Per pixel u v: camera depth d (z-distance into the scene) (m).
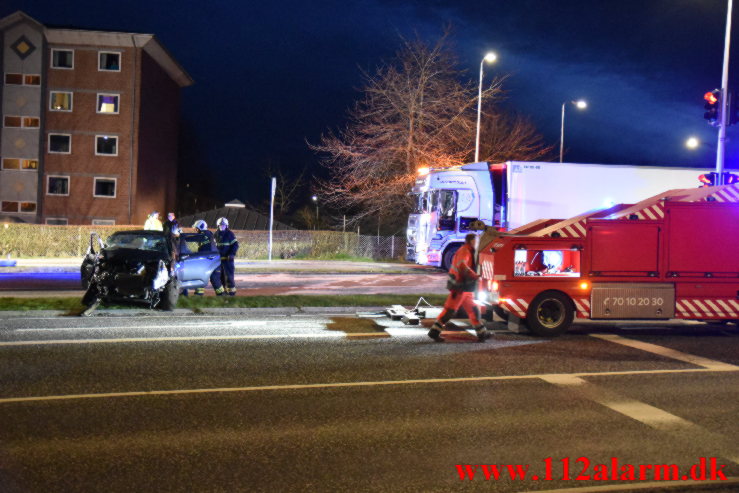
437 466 5.05
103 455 5.13
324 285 19.23
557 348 10.23
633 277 11.60
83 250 29.02
